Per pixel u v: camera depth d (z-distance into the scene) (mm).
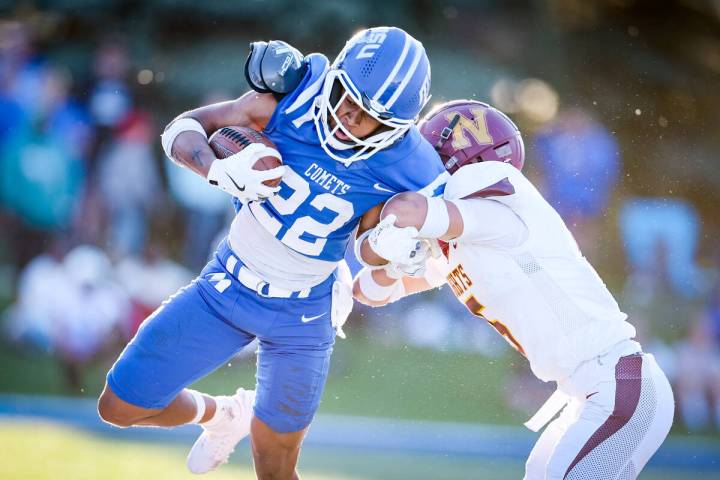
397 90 11969
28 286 28625
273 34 42031
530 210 12719
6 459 18578
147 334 13141
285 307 13102
